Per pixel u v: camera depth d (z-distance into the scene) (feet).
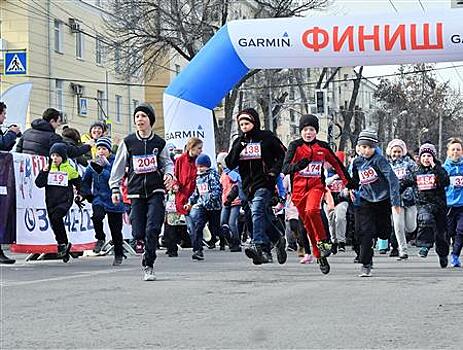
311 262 48.85
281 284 35.55
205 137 72.38
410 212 53.93
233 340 21.90
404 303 28.99
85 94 164.96
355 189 39.58
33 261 50.34
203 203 52.95
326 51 68.39
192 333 22.97
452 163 45.65
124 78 134.31
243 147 40.93
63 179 46.34
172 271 42.29
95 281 36.78
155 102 203.10
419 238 51.65
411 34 66.85
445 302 29.27
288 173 39.40
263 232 42.14
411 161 54.49
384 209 39.78
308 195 39.81
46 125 49.57
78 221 54.03
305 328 23.66
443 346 21.02
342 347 20.88
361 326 23.98
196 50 137.69
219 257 55.52
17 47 142.82
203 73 71.46
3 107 45.27
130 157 37.81
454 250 45.91
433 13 67.21
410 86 271.69
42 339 22.26
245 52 70.18
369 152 39.47
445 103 275.80
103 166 49.44
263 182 41.32
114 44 130.21
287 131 270.26
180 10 127.44
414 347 20.86
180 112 72.23
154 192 37.50
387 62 68.39
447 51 66.85
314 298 30.42
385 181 39.52
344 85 352.90
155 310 27.35
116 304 28.84
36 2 146.00
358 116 252.62
